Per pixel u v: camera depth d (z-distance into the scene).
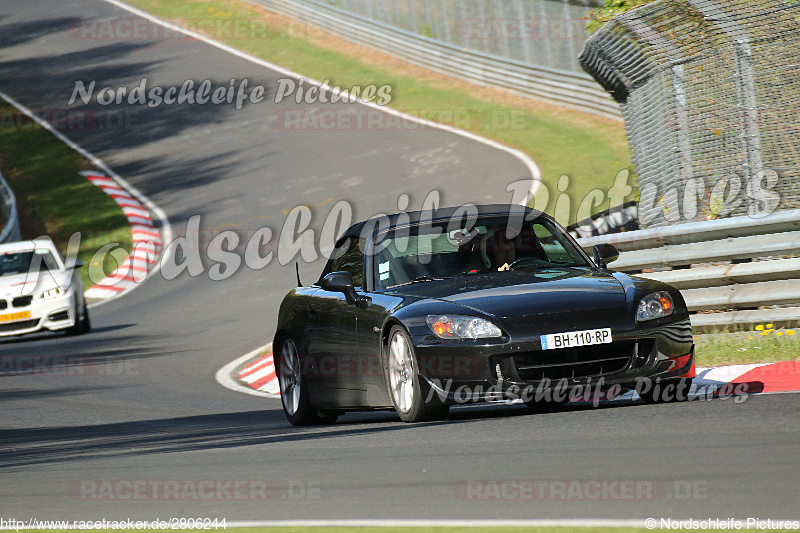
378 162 100.19
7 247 65.25
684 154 42.91
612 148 91.81
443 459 20.41
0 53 165.12
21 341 62.47
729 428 20.83
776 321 33.69
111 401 39.94
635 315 24.72
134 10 173.62
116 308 71.62
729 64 41.06
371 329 26.92
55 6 185.88
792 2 39.12
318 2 148.38
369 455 21.80
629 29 44.81
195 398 39.34
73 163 119.62
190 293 72.38
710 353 31.69
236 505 18.06
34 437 32.00
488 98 115.06
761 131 39.88
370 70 131.62
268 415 33.72
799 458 17.62
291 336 30.80
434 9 128.75
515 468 18.86
